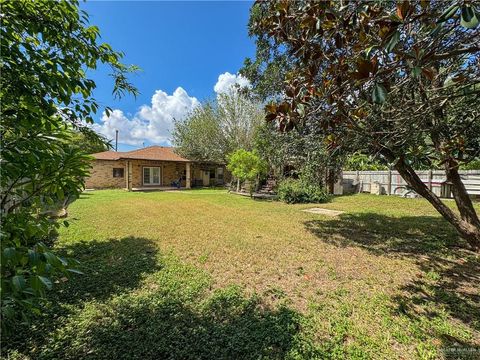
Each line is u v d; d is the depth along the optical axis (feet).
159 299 8.76
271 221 21.91
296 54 6.11
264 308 8.45
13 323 5.85
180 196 41.75
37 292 3.72
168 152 68.08
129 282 10.02
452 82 6.29
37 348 6.40
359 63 4.34
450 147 8.59
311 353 6.40
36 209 5.96
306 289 9.82
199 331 7.16
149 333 7.00
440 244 15.34
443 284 10.27
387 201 33.12
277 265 12.07
